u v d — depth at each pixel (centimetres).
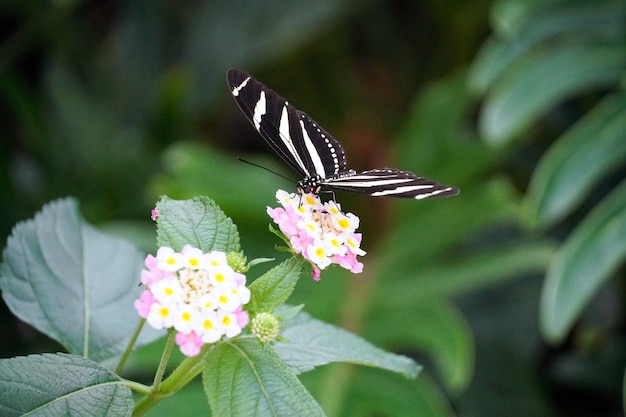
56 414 68
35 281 75
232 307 67
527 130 127
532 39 97
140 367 89
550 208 93
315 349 73
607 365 115
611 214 91
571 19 97
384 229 113
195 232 70
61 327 75
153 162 127
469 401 115
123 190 127
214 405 67
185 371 69
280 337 68
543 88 96
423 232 108
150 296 67
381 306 98
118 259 77
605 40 97
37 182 127
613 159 93
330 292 100
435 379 115
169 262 67
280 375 68
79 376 68
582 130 94
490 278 99
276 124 73
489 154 112
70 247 76
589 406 121
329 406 90
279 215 70
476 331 123
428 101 120
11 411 67
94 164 127
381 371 92
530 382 118
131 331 75
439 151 115
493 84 115
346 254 70
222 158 106
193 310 67
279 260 99
